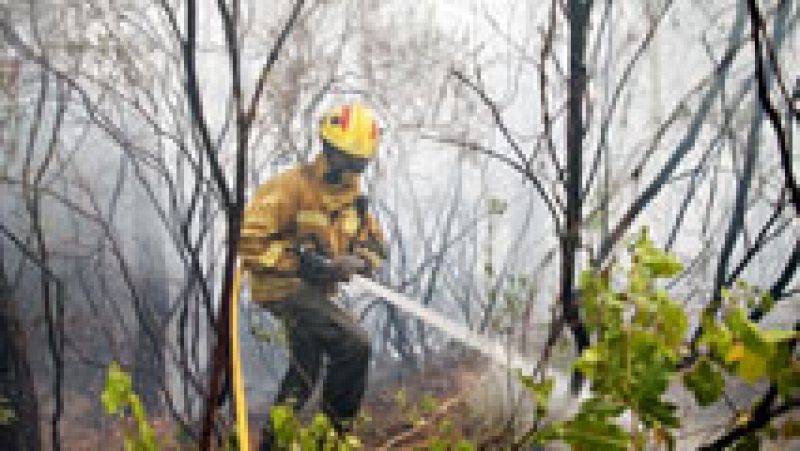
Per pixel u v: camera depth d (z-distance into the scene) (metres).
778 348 0.67
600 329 0.77
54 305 1.23
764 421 0.83
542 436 0.73
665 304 0.72
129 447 0.77
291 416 1.13
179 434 1.25
